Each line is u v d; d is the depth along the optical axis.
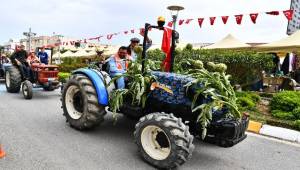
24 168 3.58
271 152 4.86
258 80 11.12
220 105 3.73
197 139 5.20
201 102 3.94
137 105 4.55
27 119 5.90
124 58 5.41
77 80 5.04
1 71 11.30
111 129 5.39
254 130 6.10
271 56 10.73
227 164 4.20
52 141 4.61
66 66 20.39
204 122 3.64
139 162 3.97
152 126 3.79
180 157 3.56
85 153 4.19
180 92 4.04
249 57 10.72
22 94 9.14
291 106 7.30
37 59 9.68
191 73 4.44
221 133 3.92
